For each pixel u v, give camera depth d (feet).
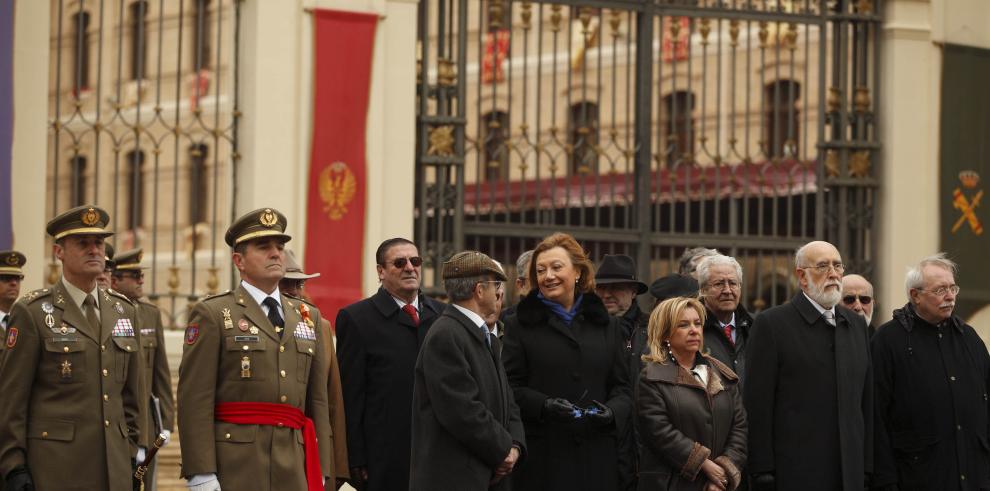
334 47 49.96
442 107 52.13
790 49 55.67
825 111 55.77
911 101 56.59
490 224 52.03
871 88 57.21
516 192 70.18
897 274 55.93
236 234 32.78
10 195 45.42
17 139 46.11
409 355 36.63
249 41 49.62
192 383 31.55
